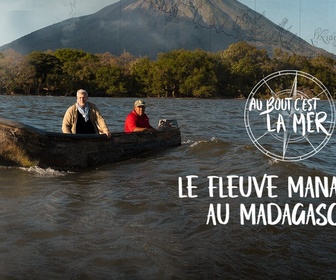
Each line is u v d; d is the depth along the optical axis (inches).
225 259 152.0
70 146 307.7
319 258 154.3
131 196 226.8
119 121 721.0
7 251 154.6
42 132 294.7
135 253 154.4
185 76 2859.3
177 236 171.3
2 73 2564.0
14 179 266.8
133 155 355.3
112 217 192.4
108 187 247.9
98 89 2822.3
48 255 152.0
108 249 157.5
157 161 335.9
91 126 335.9
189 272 142.2
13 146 292.8
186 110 1205.7
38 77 2674.7
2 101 1509.6
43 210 199.6
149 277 138.0
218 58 2984.7
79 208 204.7
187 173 285.1
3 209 200.1
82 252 154.7
